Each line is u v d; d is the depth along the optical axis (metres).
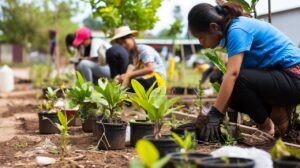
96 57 5.75
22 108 5.38
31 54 32.59
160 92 2.65
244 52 2.67
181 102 5.26
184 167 1.67
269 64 2.75
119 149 2.73
